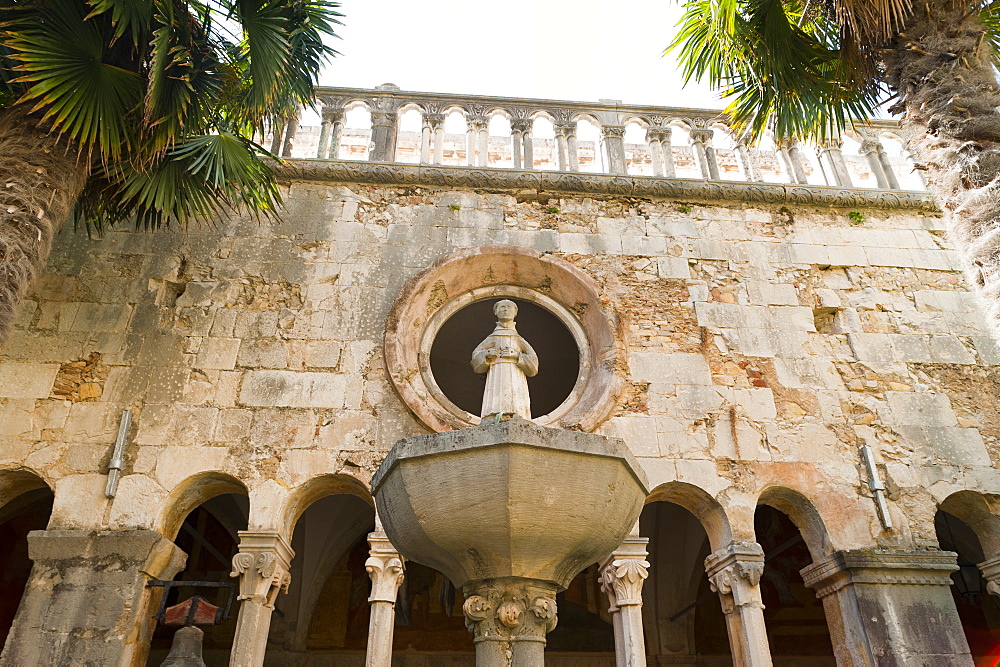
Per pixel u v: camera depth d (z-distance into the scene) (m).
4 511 10.36
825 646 13.16
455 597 13.13
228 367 8.47
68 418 7.99
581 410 8.60
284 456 7.98
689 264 9.82
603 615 13.33
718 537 8.16
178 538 12.84
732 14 8.48
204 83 7.48
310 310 9.00
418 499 4.38
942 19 7.27
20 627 6.83
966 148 6.77
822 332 9.57
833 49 8.60
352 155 15.01
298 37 8.44
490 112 11.25
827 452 8.51
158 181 7.57
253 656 6.86
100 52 6.79
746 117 9.62
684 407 8.64
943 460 8.57
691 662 12.70
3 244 6.03
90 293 8.84
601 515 4.39
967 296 9.85
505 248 9.55
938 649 7.29
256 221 9.62
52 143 6.62
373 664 6.98
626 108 11.52
